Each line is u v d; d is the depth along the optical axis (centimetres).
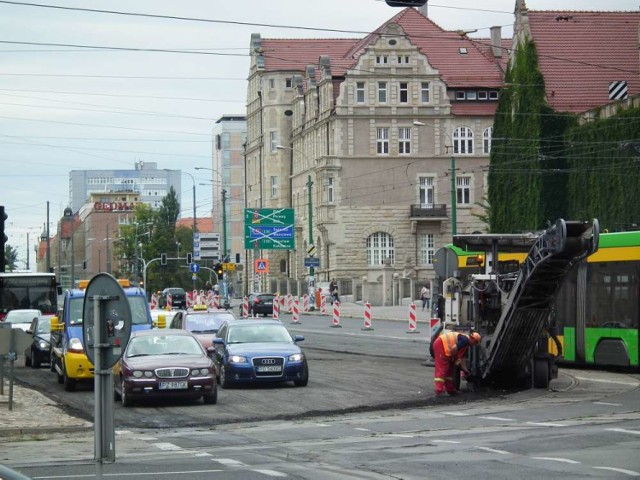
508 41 12000
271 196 13275
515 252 3444
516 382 3194
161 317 3881
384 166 11244
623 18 9725
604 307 3588
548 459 1700
